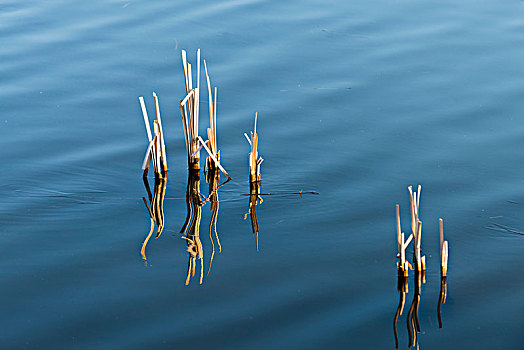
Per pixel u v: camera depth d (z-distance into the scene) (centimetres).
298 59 1797
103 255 1080
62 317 928
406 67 1758
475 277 1014
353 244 1108
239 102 1598
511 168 1323
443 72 1730
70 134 1473
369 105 1584
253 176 1315
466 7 2120
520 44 1869
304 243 1115
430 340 891
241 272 1037
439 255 1073
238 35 1927
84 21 2011
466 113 1538
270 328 910
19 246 1096
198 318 929
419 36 1928
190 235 1146
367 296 978
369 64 1772
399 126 1495
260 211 1218
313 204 1231
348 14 2073
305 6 2133
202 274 1032
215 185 1317
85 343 878
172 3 2147
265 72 1731
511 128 1473
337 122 1517
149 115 1555
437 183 1280
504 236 1112
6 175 1310
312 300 969
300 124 1511
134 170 1359
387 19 2036
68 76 1709
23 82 1677
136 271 1039
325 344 882
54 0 2162
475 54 1819
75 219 1185
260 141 1450
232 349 870
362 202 1230
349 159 1375
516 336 894
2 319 921
